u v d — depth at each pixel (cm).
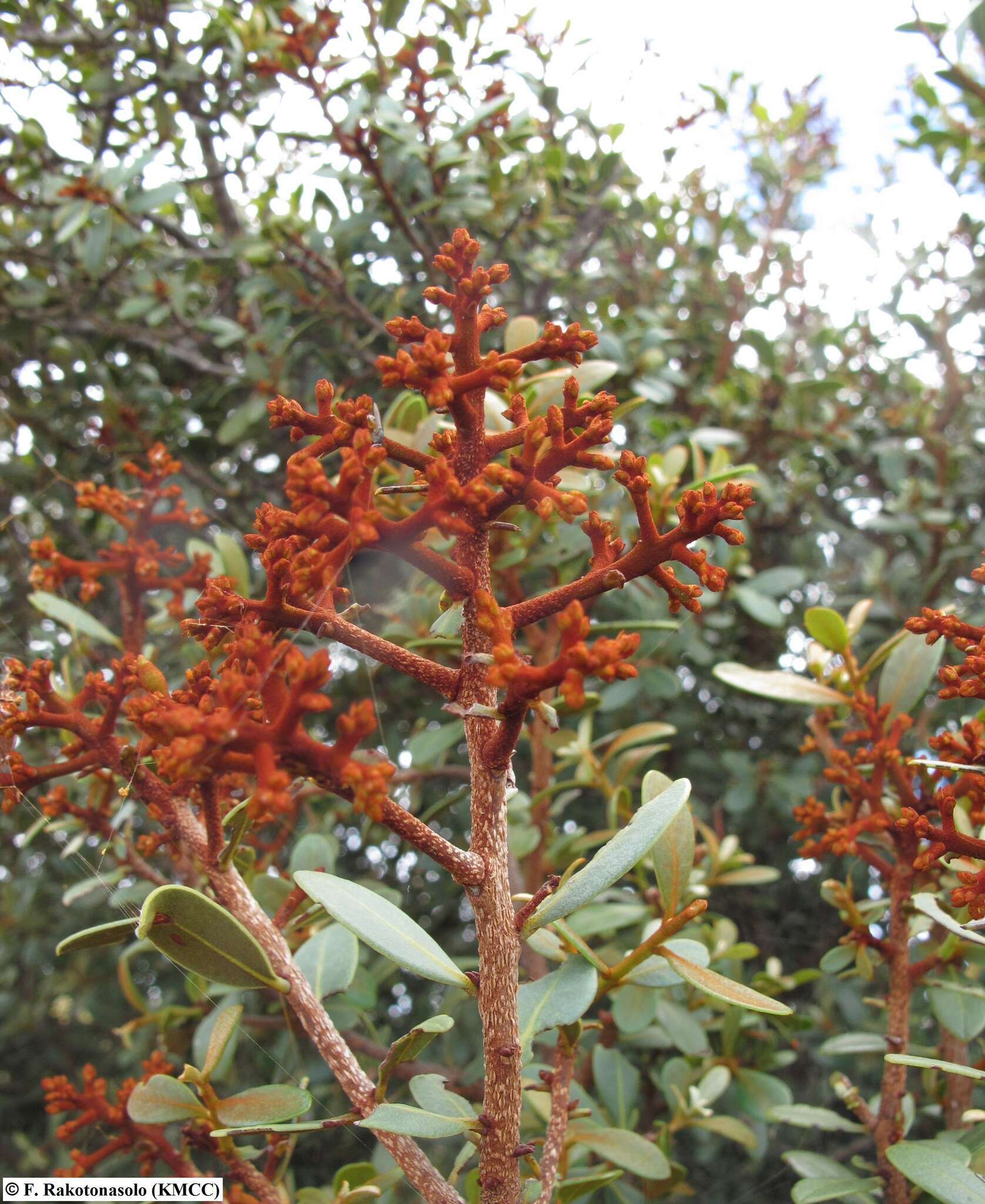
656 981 126
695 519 92
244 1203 138
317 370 310
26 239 348
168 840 127
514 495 94
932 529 344
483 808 95
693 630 310
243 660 89
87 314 332
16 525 332
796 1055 215
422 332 98
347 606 102
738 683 166
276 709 80
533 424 93
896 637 167
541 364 207
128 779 129
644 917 201
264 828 239
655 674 283
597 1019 260
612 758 271
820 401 386
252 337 296
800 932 358
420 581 250
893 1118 140
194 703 100
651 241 397
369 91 273
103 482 319
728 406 353
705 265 395
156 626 251
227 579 95
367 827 278
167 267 321
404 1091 228
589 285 370
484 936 95
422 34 272
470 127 253
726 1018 204
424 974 96
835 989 283
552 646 227
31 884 417
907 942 146
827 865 343
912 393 401
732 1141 293
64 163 312
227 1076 263
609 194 320
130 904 157
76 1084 423
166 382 355
